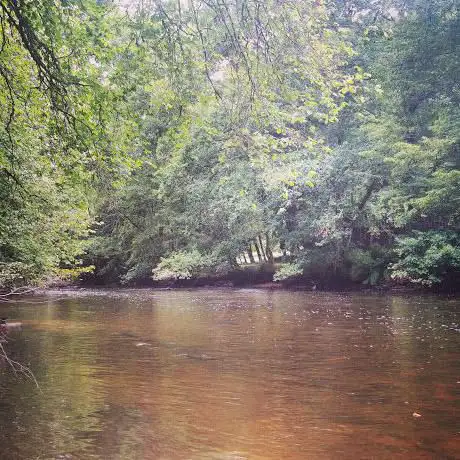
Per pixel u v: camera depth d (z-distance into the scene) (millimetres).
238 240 33594
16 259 13164
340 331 11914
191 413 5953
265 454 4723
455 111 20938
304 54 6809
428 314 15164
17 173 9844
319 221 25531
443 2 22703
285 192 8867
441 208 21641
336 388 6922
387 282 25984
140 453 4766
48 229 13727
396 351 9352
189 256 33594
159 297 25781
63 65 6543
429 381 7203
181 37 6902
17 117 7723
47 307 20172
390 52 23266
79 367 8477
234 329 12688
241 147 7520
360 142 25406
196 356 9289
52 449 4863
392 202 23188
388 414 5801
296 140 7715
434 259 21406
